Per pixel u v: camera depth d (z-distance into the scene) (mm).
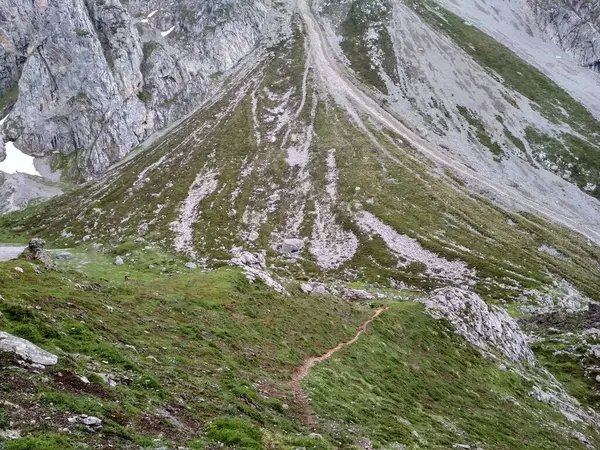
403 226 135500
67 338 23922
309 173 170000
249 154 186750
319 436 23484
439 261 119875
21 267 34031
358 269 118062
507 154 199625
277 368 34938
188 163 185375
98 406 17719
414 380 45625
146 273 87250
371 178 163250
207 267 103625
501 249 127625
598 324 82562
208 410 22203
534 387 58688
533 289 106562
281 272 115312
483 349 62906
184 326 35062
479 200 158625
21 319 23703
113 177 192875
